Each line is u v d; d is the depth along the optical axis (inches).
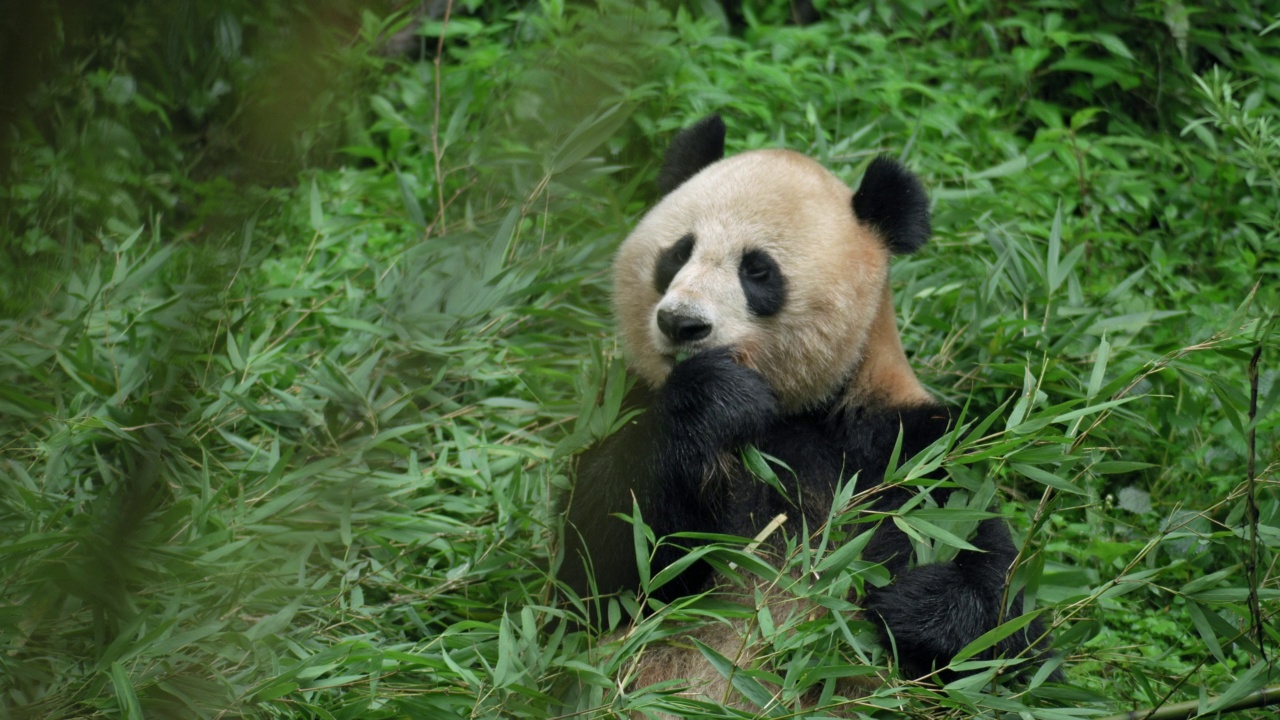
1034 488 384.5
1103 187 493.0
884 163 301.7
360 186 513.3
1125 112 561.6
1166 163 528.1
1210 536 264.1
